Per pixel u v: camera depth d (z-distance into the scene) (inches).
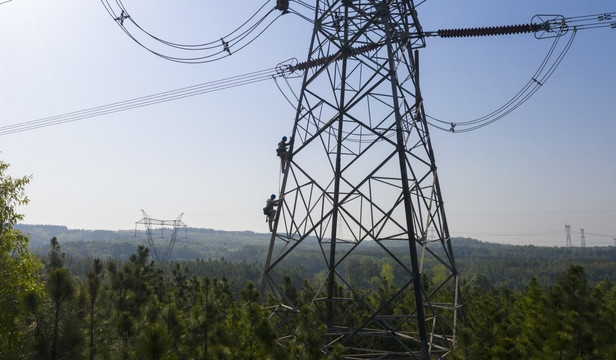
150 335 471.2
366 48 931.3
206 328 631.8
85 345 546.3
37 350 519.8
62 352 527.8
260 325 560.1
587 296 725.9
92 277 671.1
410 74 943.0
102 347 697.0
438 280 5196.9
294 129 906.7
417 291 729.6
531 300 914.7
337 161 1010.7
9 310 788.6
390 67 824.3
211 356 593.3
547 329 721.0
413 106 946.7
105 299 725.9
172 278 1579.7
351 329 918.4
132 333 705.0
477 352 628.4
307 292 1341.0
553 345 676.1
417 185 854.5
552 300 743.1
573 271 748.6
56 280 540.4
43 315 534.0
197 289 1435.8
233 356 574.9
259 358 550.3
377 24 911.7
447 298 1667.1
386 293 1569.9
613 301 1015.6
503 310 892.6
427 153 936.9
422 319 722.8
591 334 677.9
